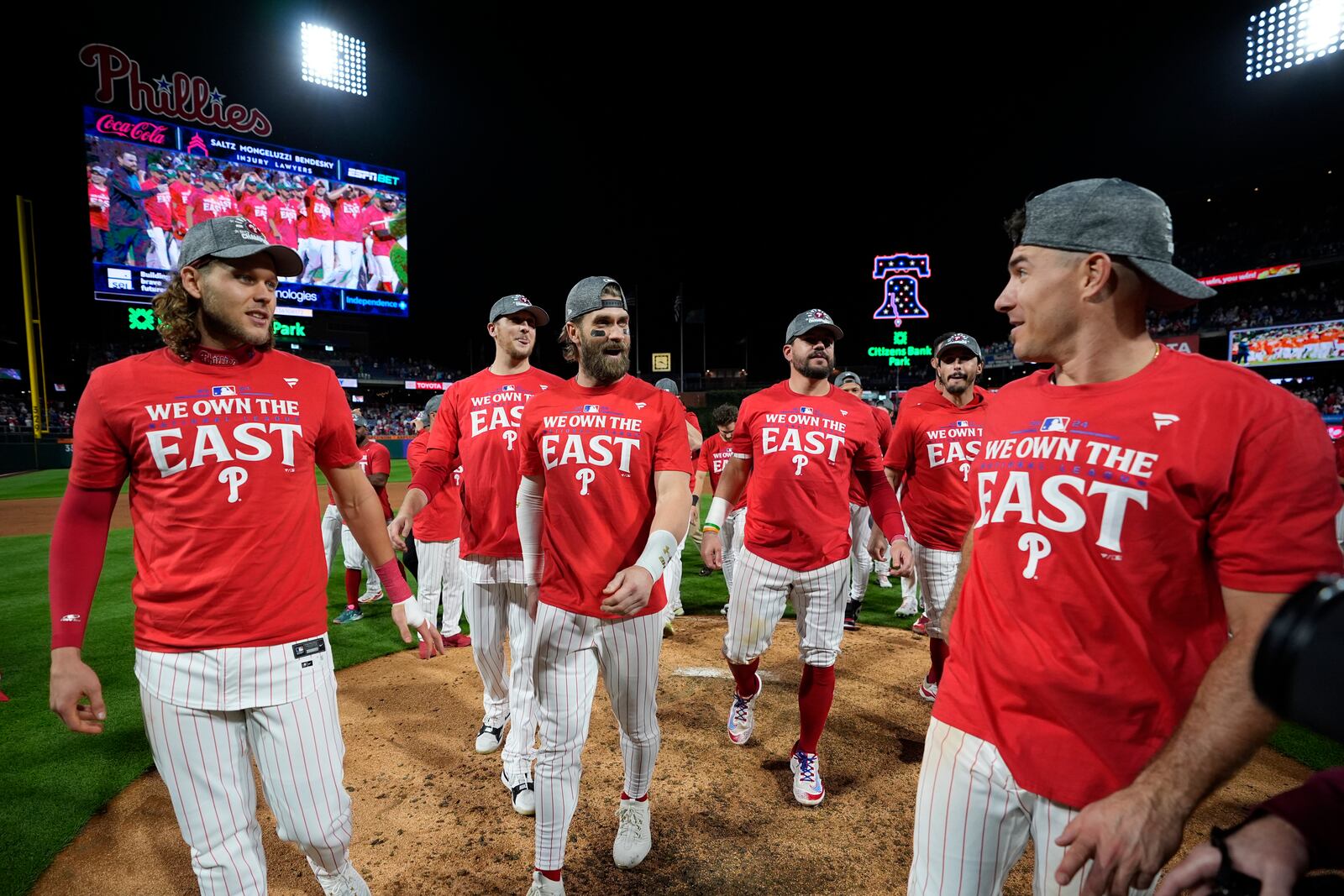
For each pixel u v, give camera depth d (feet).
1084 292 4.17
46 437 79.51
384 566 7.02
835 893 7.84
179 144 91.40
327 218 103.60
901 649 16.46
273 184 98.78
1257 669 1.98
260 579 5.74
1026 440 4.43
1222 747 3.29
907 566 10.16
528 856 8.56
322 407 6.42
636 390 7.92
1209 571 3.90
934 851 4.62
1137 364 4.16
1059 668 4.09
